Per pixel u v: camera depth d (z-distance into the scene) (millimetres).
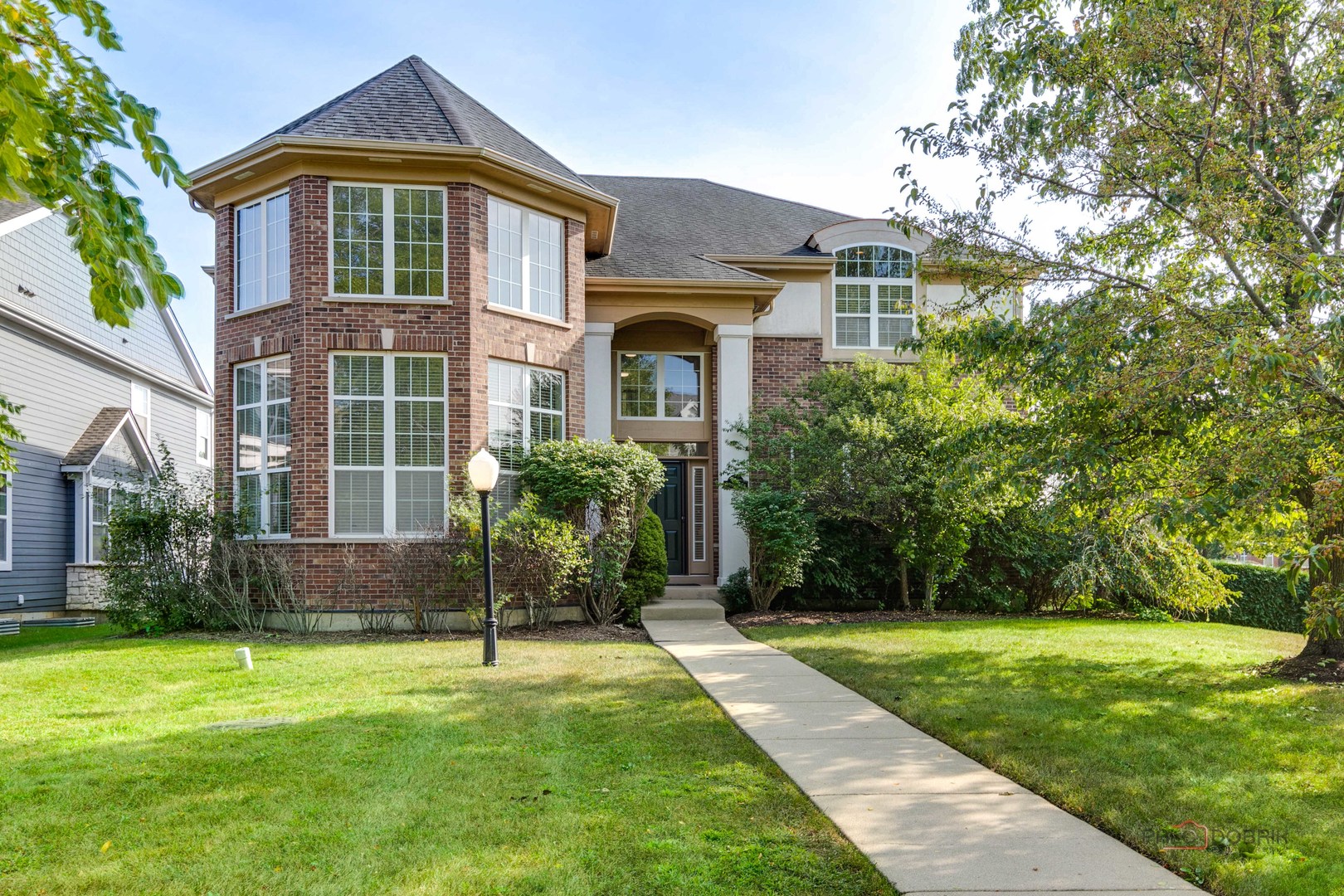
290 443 12992
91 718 6973
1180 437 8367
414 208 13133
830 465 14211
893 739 6227
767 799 4859
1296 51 8805
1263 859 3986
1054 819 4562
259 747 5906
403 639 11766
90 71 3512
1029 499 9414
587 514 13305
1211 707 7203
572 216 14766
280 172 13102
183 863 3971
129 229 3600
